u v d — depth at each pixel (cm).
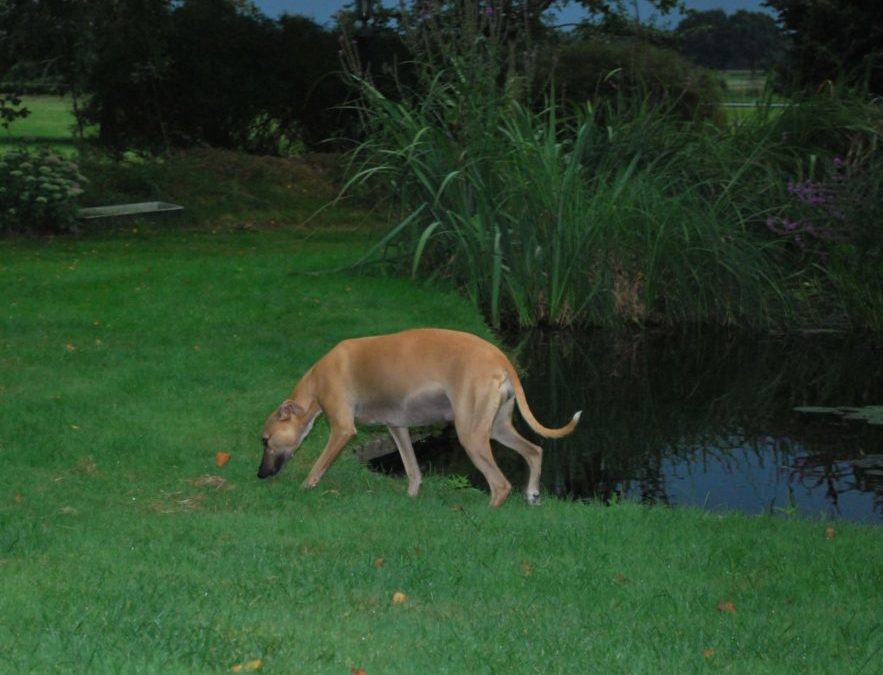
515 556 648
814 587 611
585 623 543
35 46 2236
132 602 539
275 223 2330
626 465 973
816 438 1051
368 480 856
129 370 1089
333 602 560
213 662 470
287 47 2762
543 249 1534
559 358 1358
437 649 498
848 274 1533
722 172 1656
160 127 2731
